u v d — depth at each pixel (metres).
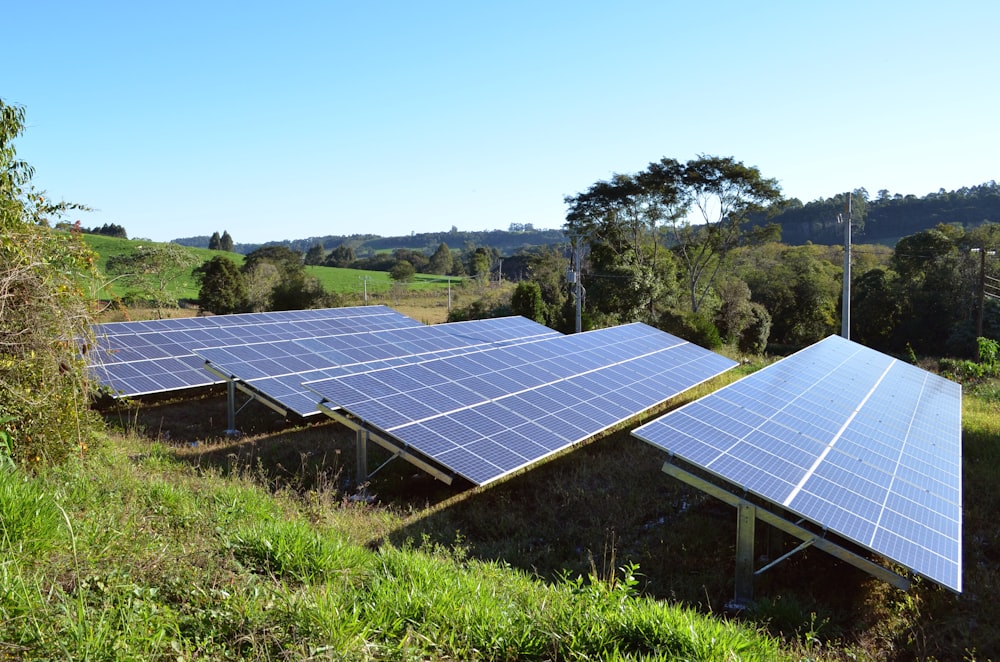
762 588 7.78
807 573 8.23
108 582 4.00
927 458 10.43
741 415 9.90
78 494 6.22
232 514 6.89
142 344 17.84
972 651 6.55
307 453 12.06
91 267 8.78
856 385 14.87
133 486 7.28
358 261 111.25
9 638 3.27
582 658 4.23
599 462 12.57
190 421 15.37
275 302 42.34
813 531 7.59
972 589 7.99
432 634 4.27
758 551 8.89
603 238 46.78
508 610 4.84
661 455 13.10
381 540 8.45
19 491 4.95
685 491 11.16
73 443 8.02
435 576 5.51
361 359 19.03
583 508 10.30
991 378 25.36
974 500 11.05
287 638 3.81
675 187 43.31
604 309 40.50
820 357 17.14
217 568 4.79
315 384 11.16
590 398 13.91
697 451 8.00
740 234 44.38
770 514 7.34
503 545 8.73
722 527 9.66
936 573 6.56
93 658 3.21
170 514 6.48
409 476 11.52
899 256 48.25
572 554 8.75
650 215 44.72
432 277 93.56
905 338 45.78
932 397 16.41
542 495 10.85
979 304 38.09
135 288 35.03
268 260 65.19
